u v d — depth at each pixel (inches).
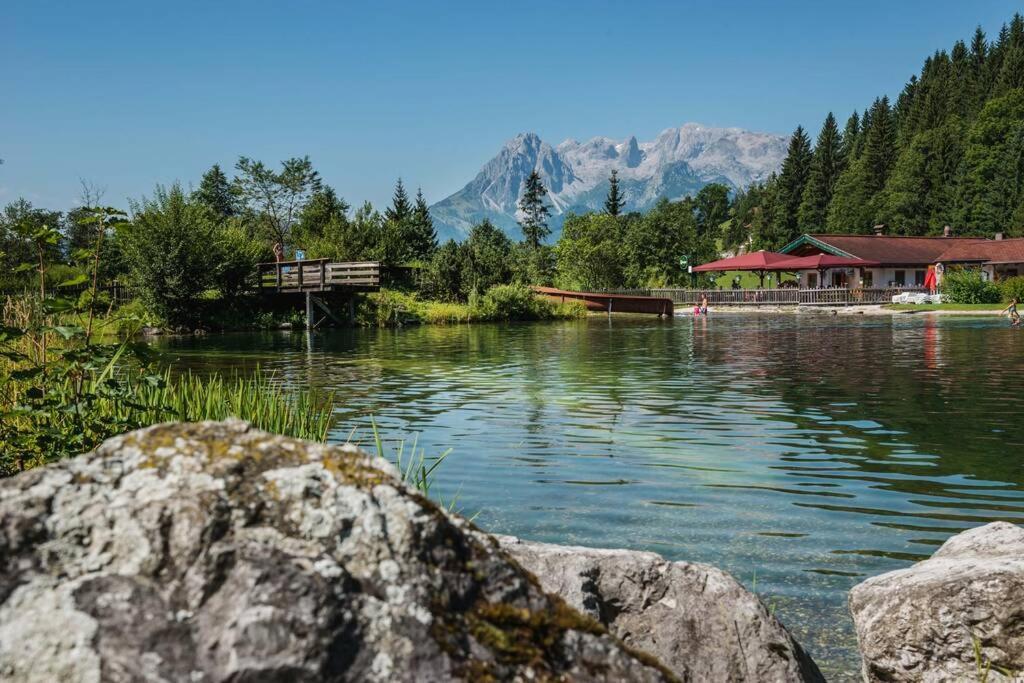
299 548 70.4
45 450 230.1
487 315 1809.8
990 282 2207.2
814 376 669.9
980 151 4192.9
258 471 76.6
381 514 75.2
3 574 66.5
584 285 2760.8
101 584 66.7
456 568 75.8
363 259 2063.2
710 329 1429.6
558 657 74.4
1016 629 124.5
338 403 530.0
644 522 255.9
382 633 67.9
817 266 2527.1
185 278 1393.9
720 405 514.0
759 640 125.8
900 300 2325.3
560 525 252.8
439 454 364.2
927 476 317.1
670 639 127.1
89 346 229.5
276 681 62.9
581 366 778.2
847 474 321.7
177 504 71.2
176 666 62.9
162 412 271.4
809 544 232.1
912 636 133.3
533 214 4945.9
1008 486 300.5
